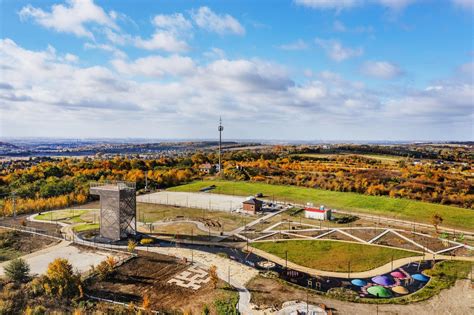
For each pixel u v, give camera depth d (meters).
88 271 48.78
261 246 61.50
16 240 62.75
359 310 39.09
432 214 83.62
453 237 66.50
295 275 48.97
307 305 39.88
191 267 51.34
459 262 54.00
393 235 67.69
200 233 69.06
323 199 101.06
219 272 49.56
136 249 59.25
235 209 89.81
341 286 45.62
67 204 93.12
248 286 45.09
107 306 39.09
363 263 53.59
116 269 50.00
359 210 88.88
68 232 68.44
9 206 84.25
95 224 74.25
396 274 49.50
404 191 102.62
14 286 42.28
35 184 104.56
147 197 106.44
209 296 42.12
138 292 43.22
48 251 57.91
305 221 78.31
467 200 91.50
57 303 39.22
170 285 45.22
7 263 52.16
